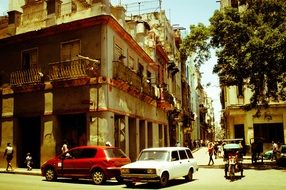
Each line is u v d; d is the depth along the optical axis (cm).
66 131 2083
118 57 2200
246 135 3328
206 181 1550
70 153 1545
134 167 1345
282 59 1991
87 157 1490
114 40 2112
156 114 3112
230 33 2209
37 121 2208
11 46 2298
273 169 2088
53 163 1558
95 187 1318
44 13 2266
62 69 1980
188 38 2408
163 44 3819
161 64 3550
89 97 1961
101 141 1898
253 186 1336
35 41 2208
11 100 2236
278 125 3253
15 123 2203
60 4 2214
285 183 1426
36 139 2188
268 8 2228
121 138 2183
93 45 2005
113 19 2020
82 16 2103
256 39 2022
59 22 2177
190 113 5509
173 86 4166
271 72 2161
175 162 1459
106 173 1426
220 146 3791
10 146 2031
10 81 2242
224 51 2264
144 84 2600
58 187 1279
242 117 3416
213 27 2270
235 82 2319
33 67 2200
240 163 1686
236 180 1562
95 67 1945
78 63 1934
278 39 1956
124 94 2233
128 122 2452
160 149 1484
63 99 2038
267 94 2361
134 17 3319
